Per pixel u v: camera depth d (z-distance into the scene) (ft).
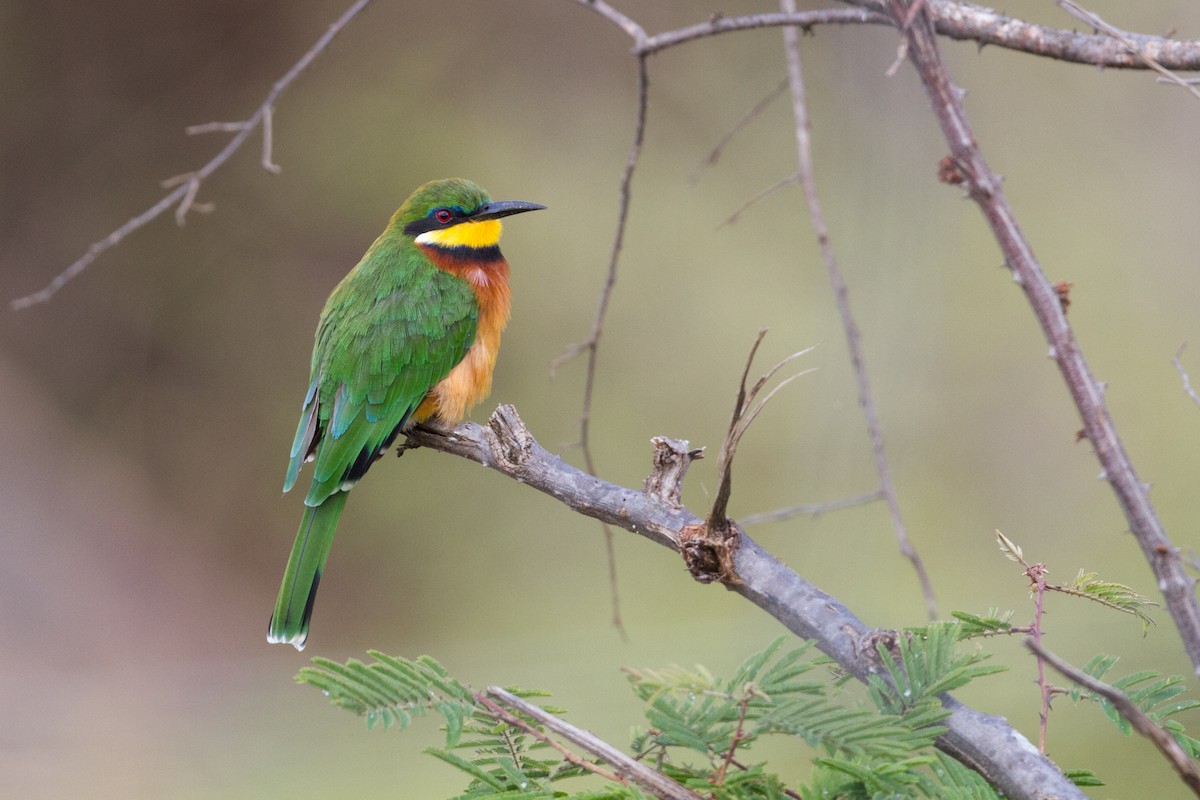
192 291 57.00
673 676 9.02
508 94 58.44
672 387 53.98
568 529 52.08
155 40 57.31
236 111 57.62
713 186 56.59
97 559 51.98
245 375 56.85
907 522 44.62
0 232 56.44
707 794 9.10
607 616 48.39
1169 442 46.96
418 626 50.31
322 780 34.91
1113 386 48.21
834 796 9.04
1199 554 14.96
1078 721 29.76
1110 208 50.39
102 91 57.06
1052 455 47.44
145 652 48.93
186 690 45.34
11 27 55.98
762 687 9.14
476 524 52.95
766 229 55.52
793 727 8.92
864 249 44.21
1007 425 47.70
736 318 54.54
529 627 48.80
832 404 43.91
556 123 58.03
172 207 56.85
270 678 46.52
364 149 57.36
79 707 43.34
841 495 43.27
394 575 52.13
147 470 55.21
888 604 42.75
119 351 56.49
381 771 35.29
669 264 55.83
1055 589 10.66
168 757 38.99
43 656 47.73
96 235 56.85
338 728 38.19
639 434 53.26
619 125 57.98
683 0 58.08
